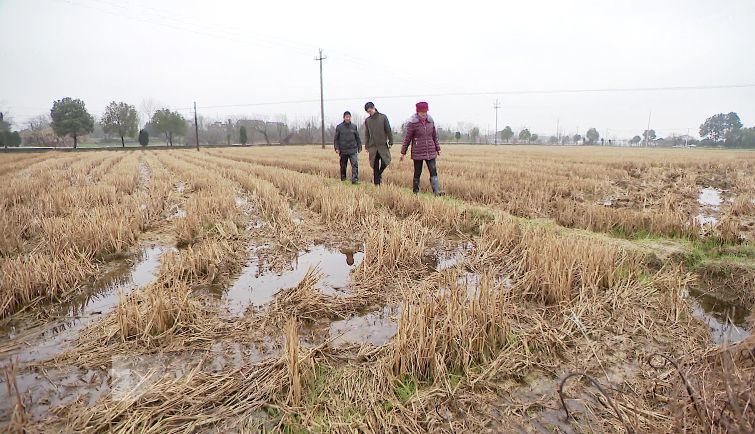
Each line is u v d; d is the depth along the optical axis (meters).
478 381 2.39
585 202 8.06
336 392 2.30
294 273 4.35
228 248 4.91
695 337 2.84
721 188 11.32
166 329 2.98
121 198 8.75
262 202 8.38
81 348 2.72
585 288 3.53
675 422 1.86
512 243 5.00
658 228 5.57
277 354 2.67
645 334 2.91
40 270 3.77
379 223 5.92
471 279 4.08
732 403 1.67
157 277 4.15
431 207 6.53
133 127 62.72
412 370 2.43
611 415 2.11
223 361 2.61
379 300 3.59
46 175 13.70
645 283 3.69
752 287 3.56
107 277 4.24
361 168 13.59
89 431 1.97
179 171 15.44
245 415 2.12
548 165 15.70
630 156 24.91
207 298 3.64
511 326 3.05
